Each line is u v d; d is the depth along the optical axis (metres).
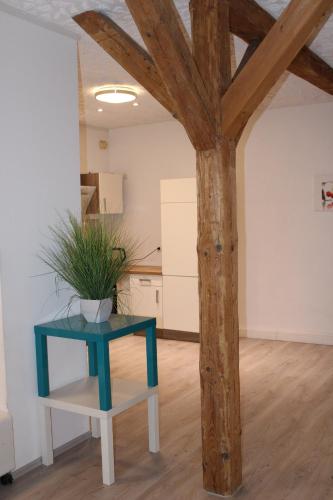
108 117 5.68
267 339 5.54
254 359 4.79
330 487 2.54
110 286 2.78
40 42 2.81
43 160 2.83
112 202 6.02
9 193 2.64
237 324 2.47
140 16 1.92
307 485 2.56
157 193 6.16
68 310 2.98
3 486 2.62
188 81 2.08
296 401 3.70
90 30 2.79
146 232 6.27
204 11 2.27
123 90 4.47
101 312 2.75
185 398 3.82
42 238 2.83
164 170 6.08
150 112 5.45
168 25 1.95
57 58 2.93
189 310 5.45
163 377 4.31
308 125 5.21
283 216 5.40
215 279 2.36
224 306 2.36
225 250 2.35
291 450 2.94
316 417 3.40
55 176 2.91
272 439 3.08
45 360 2.75
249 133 5.51
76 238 2.75
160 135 6.07
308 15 2.09
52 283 2.88
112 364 4.72
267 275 5.54
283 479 2.62
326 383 4.08
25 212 2.73
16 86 2.67
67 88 2.99
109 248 2.80
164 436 3.17
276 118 5.36
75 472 2.74
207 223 2.35
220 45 2.29
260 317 5.61
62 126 2.96
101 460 2.87
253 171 5.52
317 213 5.24
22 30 2.71
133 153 6.28
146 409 3.65
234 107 2.26
